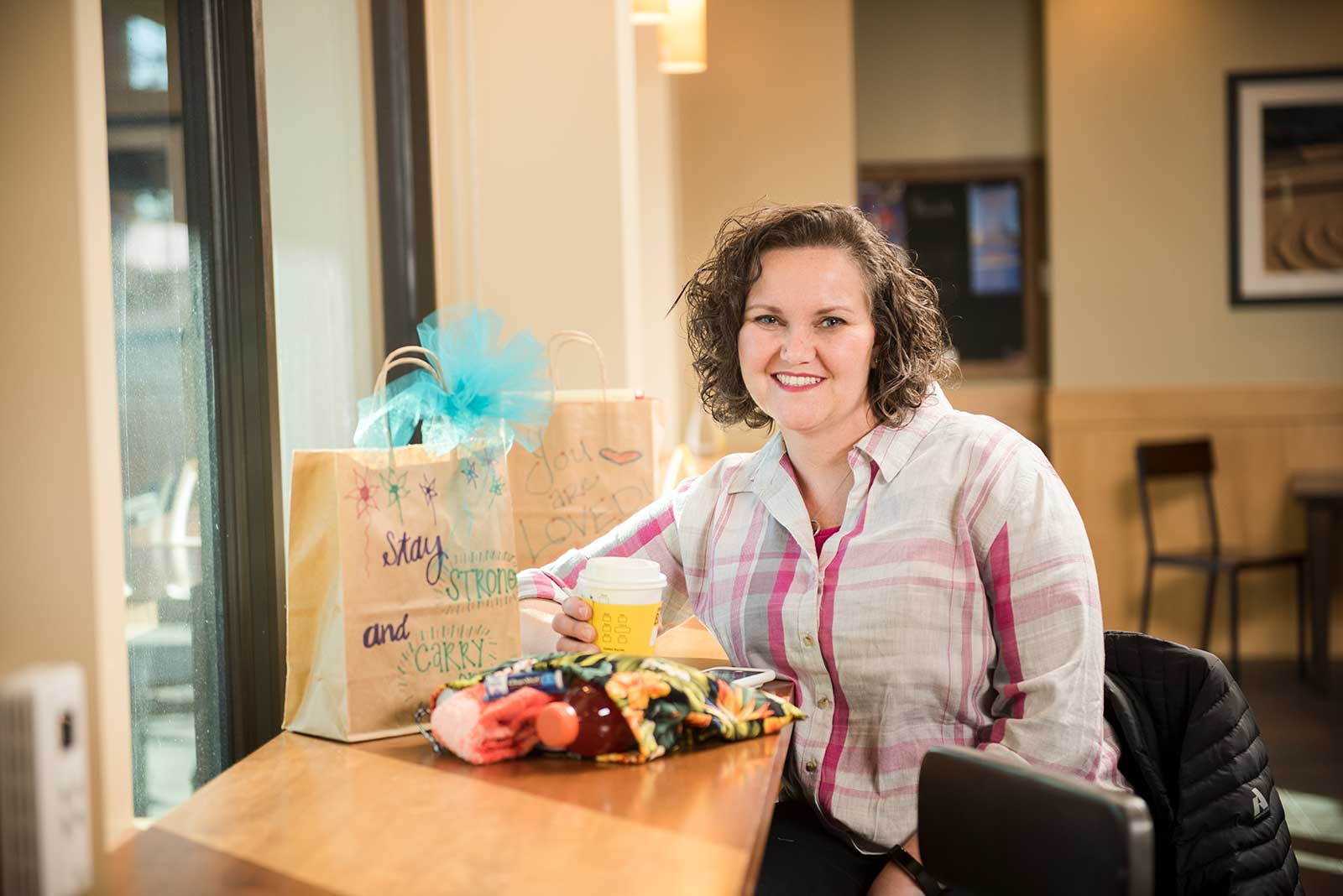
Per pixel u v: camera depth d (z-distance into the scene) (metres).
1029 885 1.02
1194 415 5.64
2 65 1.04
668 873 0.93
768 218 1.61
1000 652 1.53
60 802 0.91
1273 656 5.63
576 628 1.49
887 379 1.58
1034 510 1.49
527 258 2.63
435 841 1.01
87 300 1.05
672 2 3.65
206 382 1.66
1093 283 5.70
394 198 2.44
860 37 6.23
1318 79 5.52
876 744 1.54
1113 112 5.66
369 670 1.31
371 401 1.48
